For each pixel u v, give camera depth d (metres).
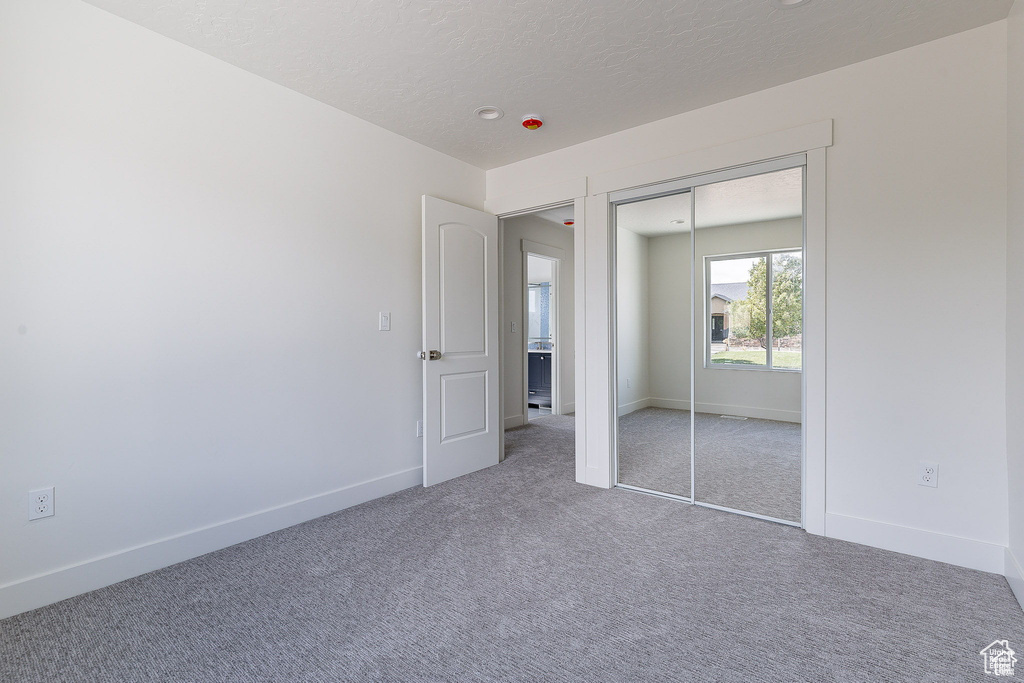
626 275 3.74
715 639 1.62
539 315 6.73
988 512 2.07
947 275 2.15
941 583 1.97
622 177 3.14
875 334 2.31
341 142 2.88
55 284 1.88
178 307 2.22
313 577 2.07
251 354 2.48
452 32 2.12
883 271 2.29
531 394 6.74
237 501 2.43
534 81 2.55
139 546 2.11
